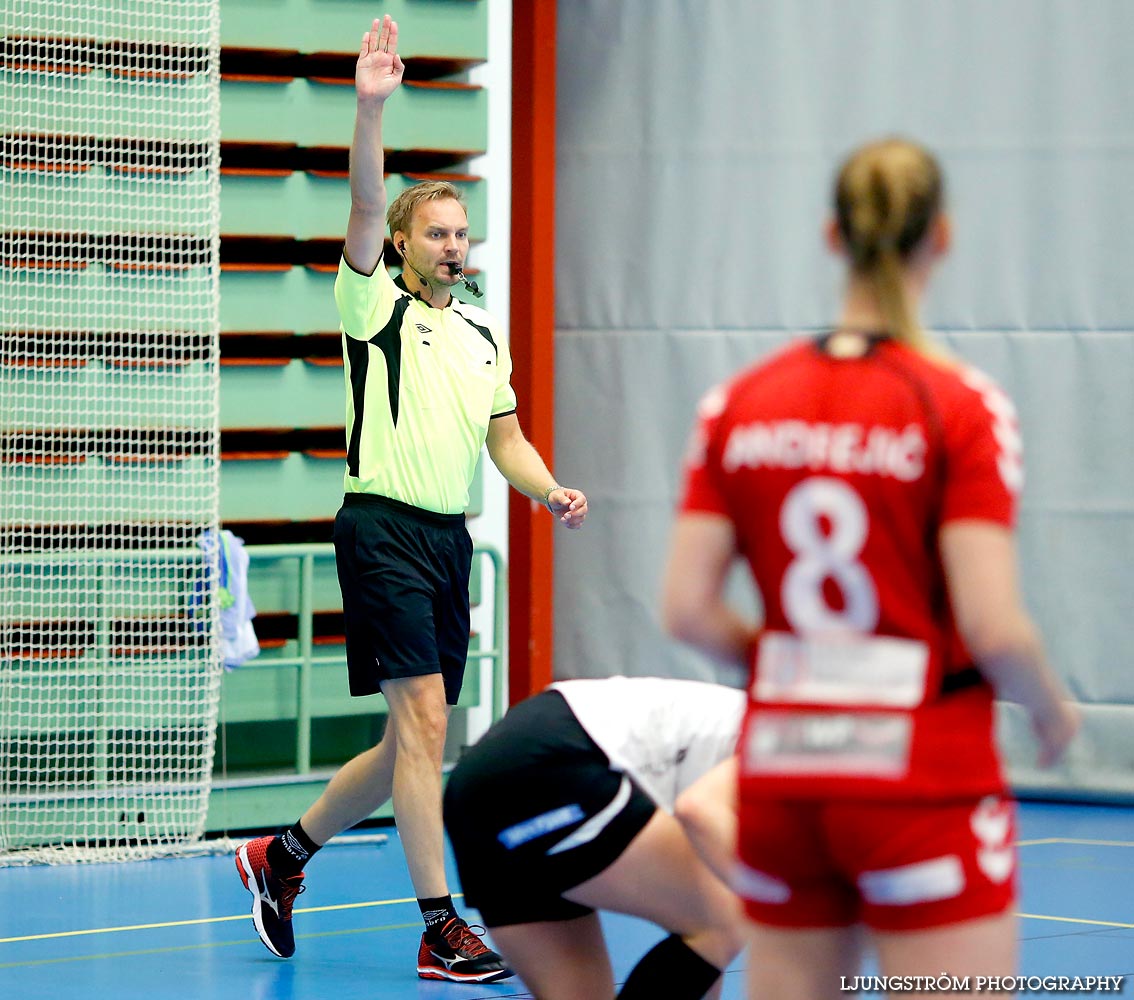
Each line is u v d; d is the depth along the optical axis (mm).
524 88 26562
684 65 26250
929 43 25109
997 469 6543
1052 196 24750
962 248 25016
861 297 7047
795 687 6824
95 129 21922
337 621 24734
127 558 21797
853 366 6836
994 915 6637
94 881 19172
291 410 23453
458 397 15188
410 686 14688
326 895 18359
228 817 22016
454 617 15336
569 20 26734
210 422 22703
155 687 21594
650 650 26859
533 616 26719
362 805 15156
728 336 26297
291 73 24984
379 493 14961
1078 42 24531
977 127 24953
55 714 21188
